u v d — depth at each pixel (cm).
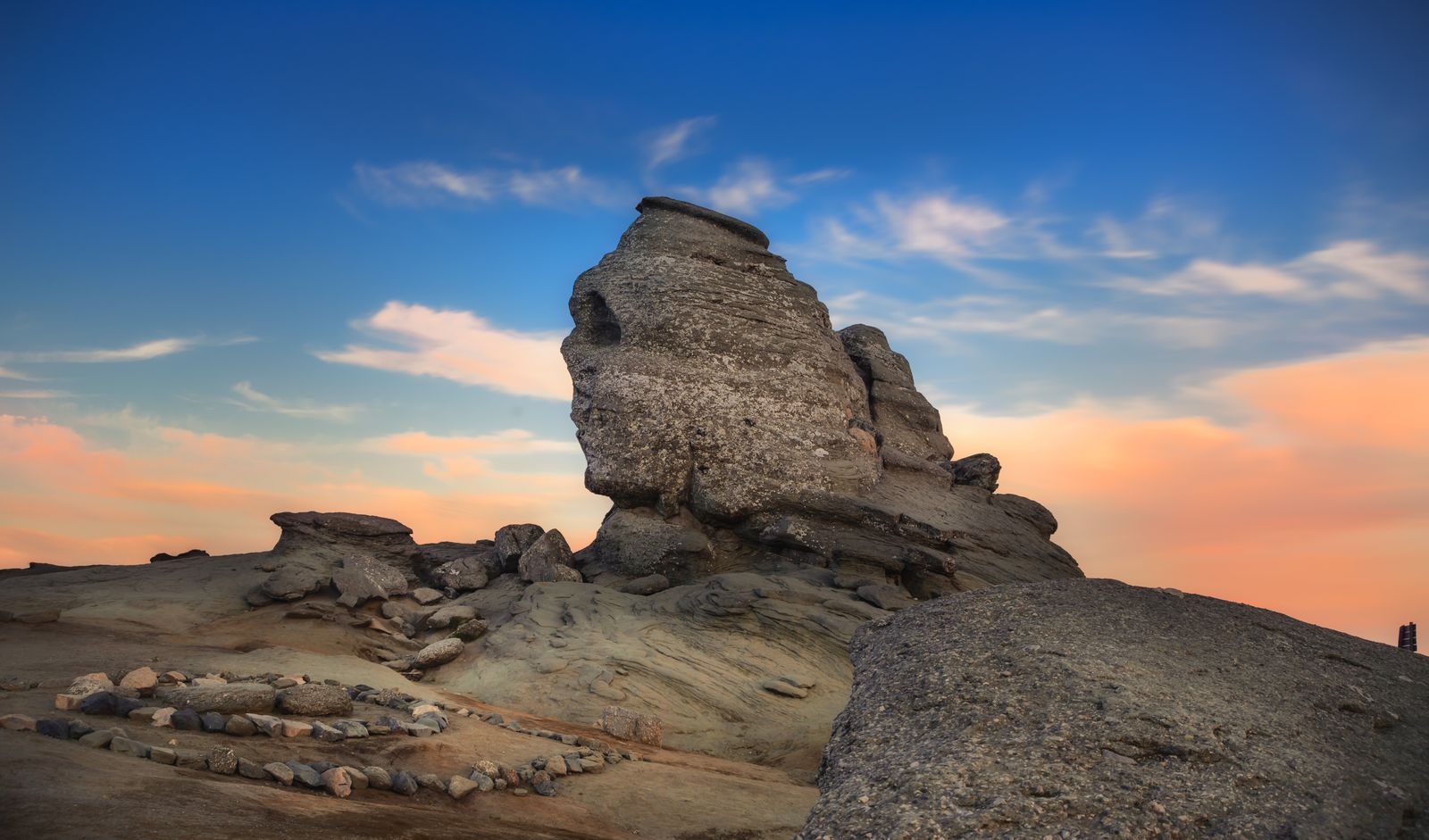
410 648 2627
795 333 3522
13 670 1485
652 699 2136
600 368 3316
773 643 2395
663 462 3172
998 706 875
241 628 2586
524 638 2466
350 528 3161
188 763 1003
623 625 2516
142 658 1686
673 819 1207
